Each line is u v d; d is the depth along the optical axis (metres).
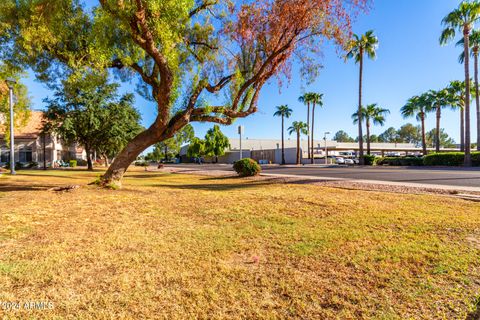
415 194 9.17
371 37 32.56
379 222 5.40
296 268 3.30
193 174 22.61
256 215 6.12
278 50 9.96
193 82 9.99
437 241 4.20
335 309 2.45
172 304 2.52
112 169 10.40
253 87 11.03
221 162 74.69
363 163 35.50
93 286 2.84
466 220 5.46
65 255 3.66
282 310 2.43
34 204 6.87
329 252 3.80
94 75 9.08
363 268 3.28
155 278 3.02
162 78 8.99
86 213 6.14
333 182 13.47
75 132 27.08
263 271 3.22
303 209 6.70
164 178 17.80
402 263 3.40
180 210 6.64
